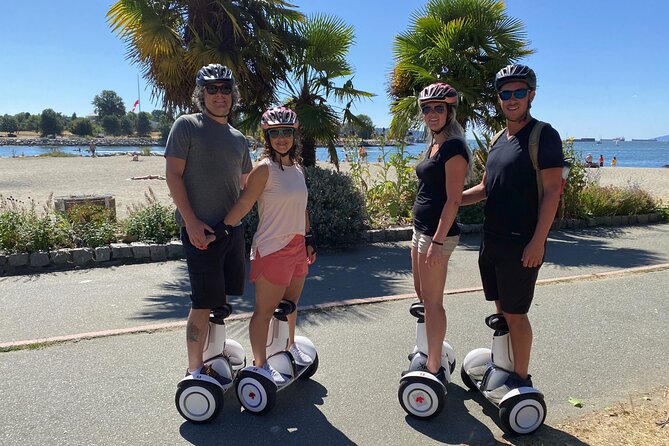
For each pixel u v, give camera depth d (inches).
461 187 121.2
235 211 122.4
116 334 178.9
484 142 407.2
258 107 368.2
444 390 123.8
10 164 1239.5
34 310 209.2
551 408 133.3
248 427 123.8
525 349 124.0
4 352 164.2
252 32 344.2
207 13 334.6
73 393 138.7
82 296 227.8
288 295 140.2
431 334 127.6
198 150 122.4
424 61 394.3
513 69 113.4
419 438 120.2
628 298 222.4
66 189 652.1
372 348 170.2
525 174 113.4
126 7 312.7
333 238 328.5
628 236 380.2
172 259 296.0
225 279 131.3
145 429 122.3
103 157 1708.9
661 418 127.3
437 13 405.1
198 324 125.9
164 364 156.5
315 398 137.9
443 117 122.1
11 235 283.9
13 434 119.6
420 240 127.9
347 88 368.2
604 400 137.3
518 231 115.0
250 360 161.0
